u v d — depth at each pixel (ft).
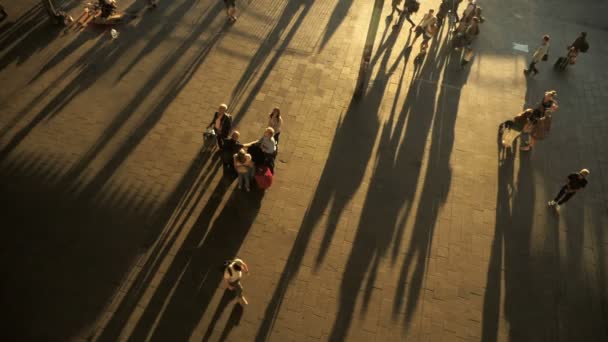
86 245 33.68
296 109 44.93
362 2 60.08
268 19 55.83
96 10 54.24
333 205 37.32
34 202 35.99
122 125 42.22
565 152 43.27
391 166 40.60
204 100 45.16
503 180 40.37
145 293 31.45
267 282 32.40
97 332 29.50
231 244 34.32
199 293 31.63
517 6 62.08
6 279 31.50
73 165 38.73
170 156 39.99
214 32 53.06
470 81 49.67
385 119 44.73
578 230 37.11
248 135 42.14
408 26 56.65
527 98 48.34
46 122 41.91
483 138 43.83
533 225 37.22
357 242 35.09
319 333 30.22
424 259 34.45
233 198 37.24
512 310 32.14
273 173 38.09
